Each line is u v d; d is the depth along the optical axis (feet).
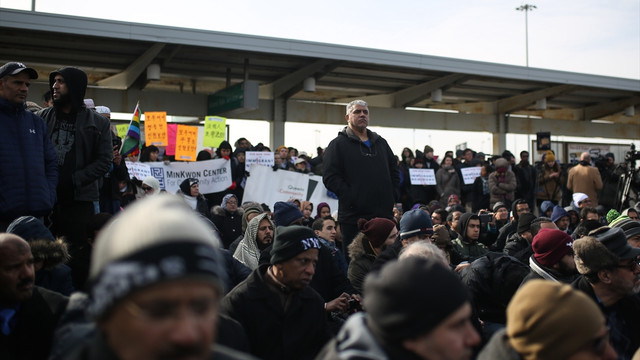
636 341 13.23
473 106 66.08
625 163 45.60
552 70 55.57
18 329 10.21
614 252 13.32
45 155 16.60
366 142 20.34
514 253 23.66
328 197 39.99
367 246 17.97
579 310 6.84
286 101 56.49
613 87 58.65
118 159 22.82
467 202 45.14
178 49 44.01
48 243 13.43
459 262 22.24
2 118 15.60
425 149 47.39
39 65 48.42
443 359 5.90
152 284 3.90
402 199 45.11
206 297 4.14
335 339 6.71
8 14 37.04
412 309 5.84
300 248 12.89
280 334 13.00
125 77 51.16
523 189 46.47
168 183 36.09
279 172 39.19
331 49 46.34
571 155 69.05
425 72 54.39
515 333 7.11
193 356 4.08
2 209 15.21
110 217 16.83
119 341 4.11
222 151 38.37
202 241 4.18
